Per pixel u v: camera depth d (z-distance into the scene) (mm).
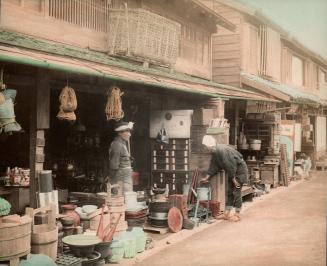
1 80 6215
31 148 7105
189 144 11406
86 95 12734
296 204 12648
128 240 7160
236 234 8906
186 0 13391
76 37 9852
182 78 11875
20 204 8102
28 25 8609
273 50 21047
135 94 10695
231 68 17688
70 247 6156
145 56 10984
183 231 9109
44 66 5938
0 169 10883
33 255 5566
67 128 12047
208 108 12352
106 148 12844
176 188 11398
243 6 17469
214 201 10703
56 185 11203
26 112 10625
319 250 7633
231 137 16500
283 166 16938
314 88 29219
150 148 12023
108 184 7840
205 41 16297
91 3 10336
